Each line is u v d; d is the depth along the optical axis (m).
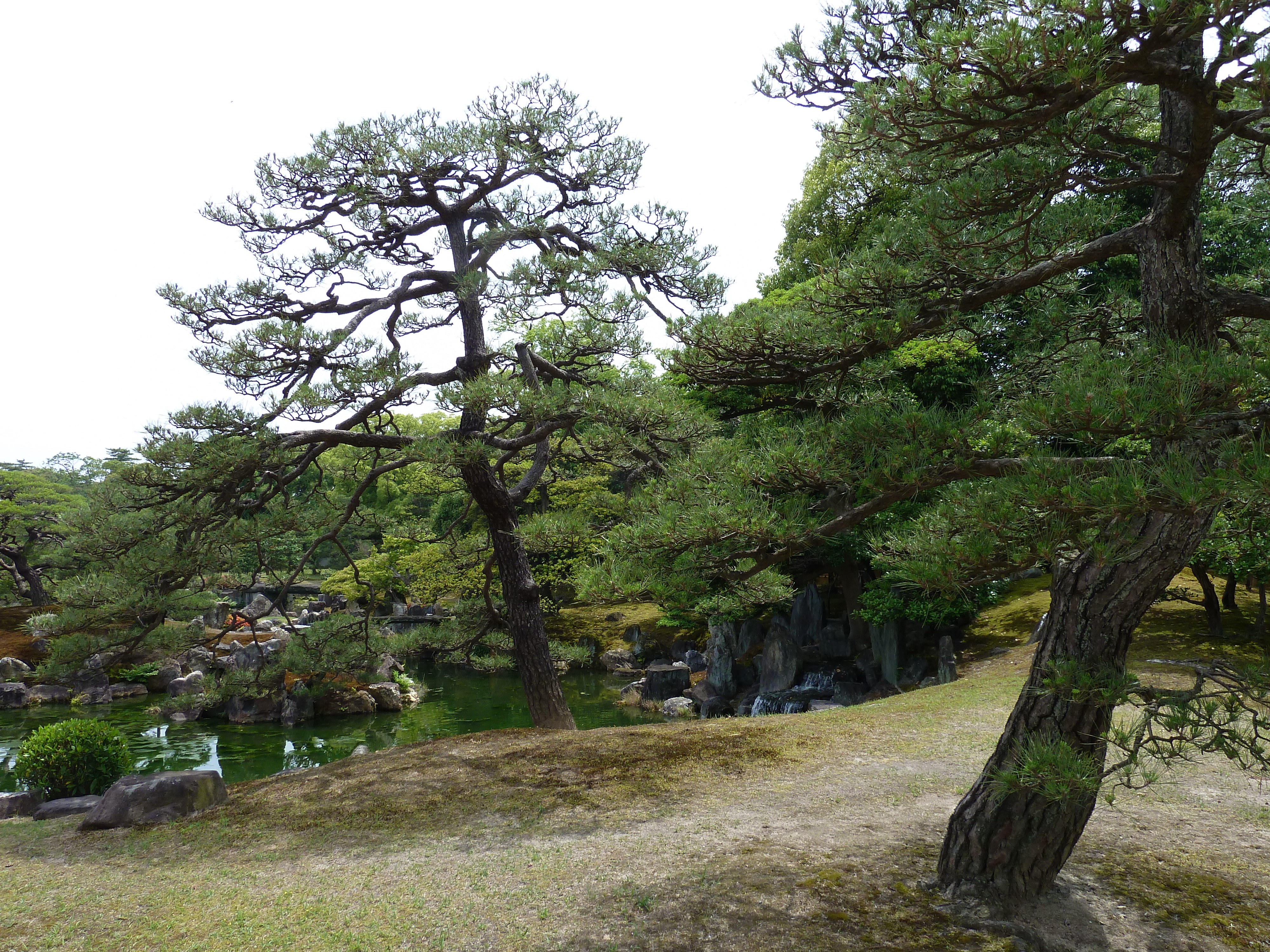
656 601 6.11
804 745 10.19
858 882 5.89
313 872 6.86
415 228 14.24
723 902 5.71
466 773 9.65
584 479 25.89
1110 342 6.21
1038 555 3.95
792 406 6.85
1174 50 4.26
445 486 24.39
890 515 14.73
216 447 11.16
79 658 12.59
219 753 18.28
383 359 12.04
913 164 5.51
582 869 6.55
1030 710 5.21
